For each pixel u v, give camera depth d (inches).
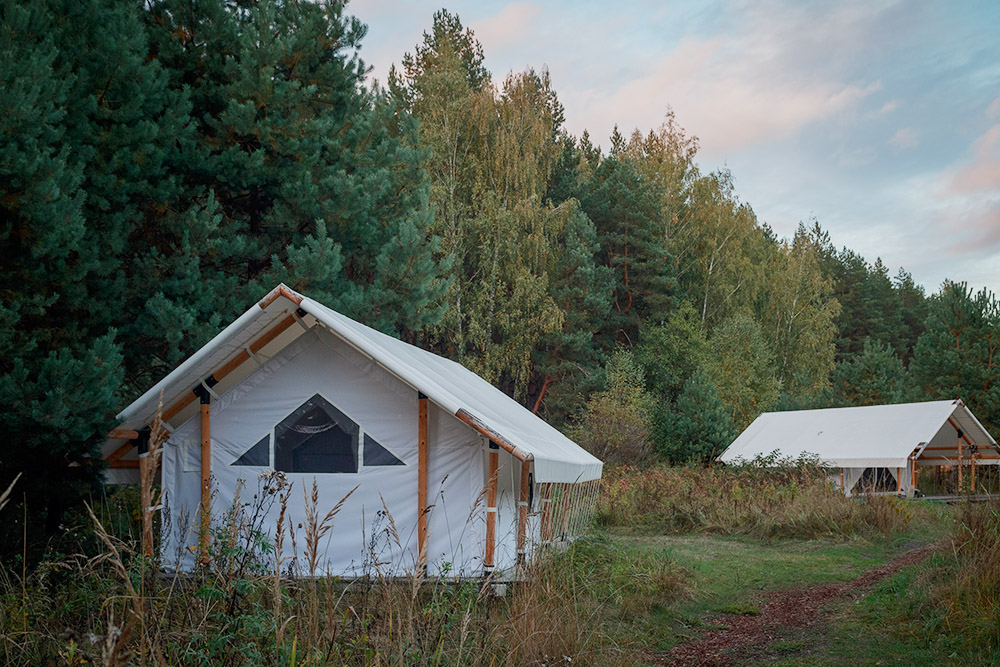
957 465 1285.7
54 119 456.8
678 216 2274.9
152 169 606.2
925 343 1621.6
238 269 730.2
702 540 721.0
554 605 317.7
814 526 733.9
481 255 1663.4
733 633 369.7
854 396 1697.8
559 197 2187.5
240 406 452.1
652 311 2126.0
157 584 237.1
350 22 791.7
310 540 212.4
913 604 372.8
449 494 431.8
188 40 719.7
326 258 693.3
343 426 446.6
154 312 596.7
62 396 402.9
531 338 1710.1
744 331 2021.4
